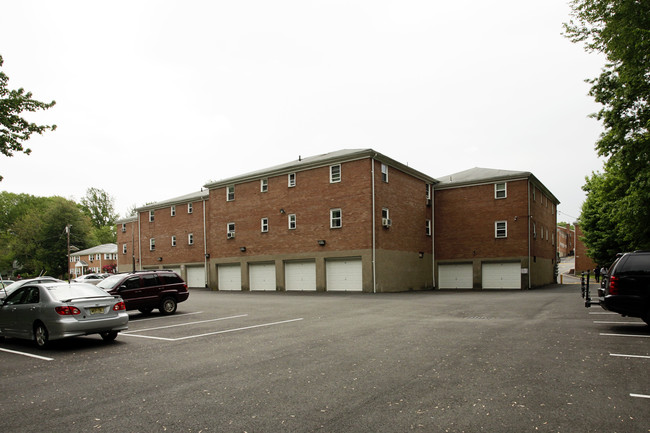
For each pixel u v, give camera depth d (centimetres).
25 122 1349
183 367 732
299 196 3080
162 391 592
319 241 2919
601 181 2781
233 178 3472
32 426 469
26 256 7300
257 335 1053
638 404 495
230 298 2397
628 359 712
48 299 954
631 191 1755
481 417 465
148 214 4716
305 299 2195
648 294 977
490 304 1752
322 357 780
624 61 1369
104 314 980
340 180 2877
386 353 800
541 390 554
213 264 3638
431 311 1520
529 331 1016
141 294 1563
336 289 2867
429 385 588
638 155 1545
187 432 442
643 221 1800
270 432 437
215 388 600
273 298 2323
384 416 475
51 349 941
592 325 1096
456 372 652
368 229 2727
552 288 3234
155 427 458
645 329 1024
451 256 3488
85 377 684
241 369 706
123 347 945
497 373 641
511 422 448
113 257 7381
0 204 7994
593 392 541
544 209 3909
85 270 7550
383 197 2862
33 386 636
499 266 3312
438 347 846
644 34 1268
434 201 3609
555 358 727
